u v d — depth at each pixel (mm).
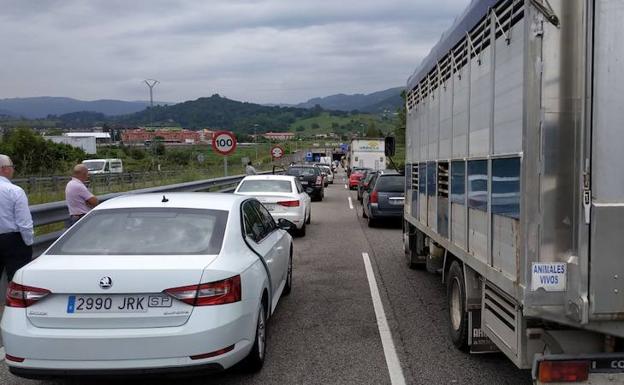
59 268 4090
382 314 6777
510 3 3678
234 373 4863
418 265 9555
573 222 3264
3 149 36906
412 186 8555
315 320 6535
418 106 7938
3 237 6082
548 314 3305
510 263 3625
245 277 4523
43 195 16312
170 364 3971
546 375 3434
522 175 3338
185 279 4066
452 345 5602
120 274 4027
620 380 3451
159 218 4918
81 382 4766
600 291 3174
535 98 3264
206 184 19344
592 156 3145
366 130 157250
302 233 13852
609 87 3123
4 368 5031
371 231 14953
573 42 3240
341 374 4863
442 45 6012
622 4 3098
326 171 42031
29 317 4020
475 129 4578
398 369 4965
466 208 4828
